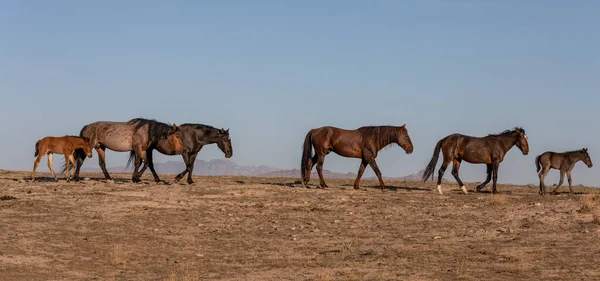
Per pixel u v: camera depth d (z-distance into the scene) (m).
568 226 20.52
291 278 14.31
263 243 18.52
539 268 15.28
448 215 23.06
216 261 16.22
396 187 32.88
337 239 19.14
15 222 19.42
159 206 23.73
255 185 30.44
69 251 16.50
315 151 30.75
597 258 16.22
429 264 15.80
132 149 30.16
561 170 29.88
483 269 15.23
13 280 13.47
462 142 29.56
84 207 22.61
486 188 33.56
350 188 30.92
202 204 24.56
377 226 21.17
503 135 29.61
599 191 32.88
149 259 16.27
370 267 15.44
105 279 14.05
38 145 28.88
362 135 30.00
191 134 30.45
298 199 26.45
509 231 19.97
